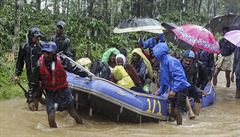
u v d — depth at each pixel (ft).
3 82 42.09
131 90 32.86
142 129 30.86
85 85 31.60
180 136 28.73
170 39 54.19
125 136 28.19
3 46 56.59
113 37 75.77
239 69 45.91
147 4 133.39
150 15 135.13
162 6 150.51
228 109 40.73
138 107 32.04
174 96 32.63
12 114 32.89
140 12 128.57
